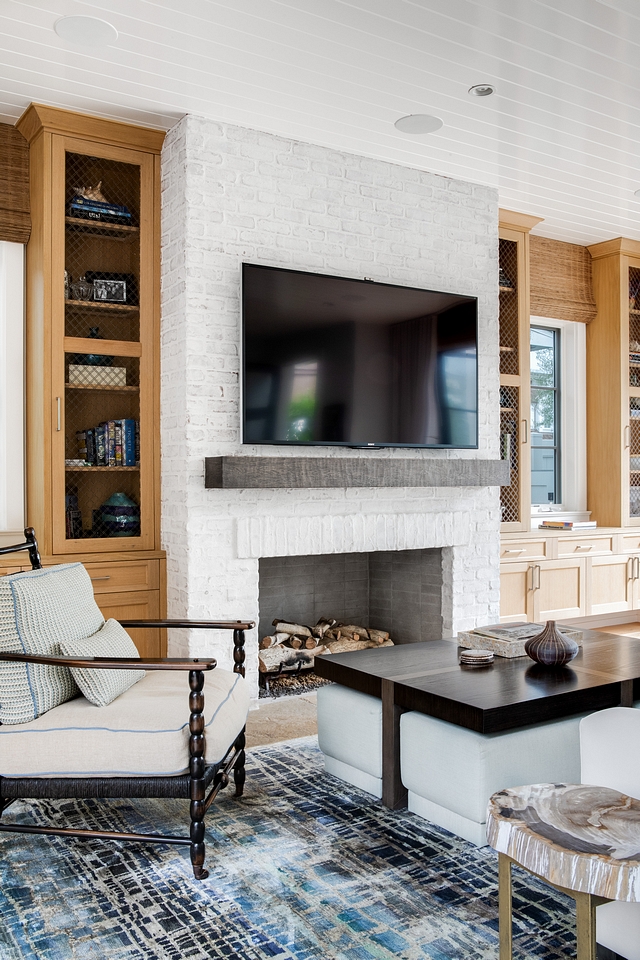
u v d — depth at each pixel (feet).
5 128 12.10
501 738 7.51
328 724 9.52
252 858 7.36
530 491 17.89
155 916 6.36
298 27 9.52
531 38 9.86
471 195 15.10
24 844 7.73
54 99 11.38
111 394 12.48
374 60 10.36
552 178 14.80
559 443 19.66
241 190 12.37
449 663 9.41
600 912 5.45
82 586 8.79
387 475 13.52
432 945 5.92
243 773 8.90
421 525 14.32
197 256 11.96
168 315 12.48
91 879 7.00
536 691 8.00
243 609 12.37
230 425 12.28
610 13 9.30
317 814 8.39
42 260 11.82
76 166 12.10
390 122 12.30
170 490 12.44
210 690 8.14
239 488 11.93
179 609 12.13
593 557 18.11
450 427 14.49
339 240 13.41
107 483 12.41
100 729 7.06
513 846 4.74
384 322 13.62
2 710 7.26
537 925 6.19
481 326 15.30
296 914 6.37
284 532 12.64
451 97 11.46
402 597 16.07
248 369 12.14
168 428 12.51
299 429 12.67
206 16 9.23
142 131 12.35
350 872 7.07
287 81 10.91
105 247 12.39
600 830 4.71
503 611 16.60
